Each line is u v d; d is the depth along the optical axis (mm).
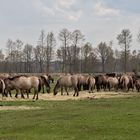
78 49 152750
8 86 50531
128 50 152625
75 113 31766
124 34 151875
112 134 22516
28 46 162000
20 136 22234
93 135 22328
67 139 21281
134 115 29469
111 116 29062
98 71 165750
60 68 157875
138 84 66188
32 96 53531
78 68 158250
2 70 164750
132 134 22438
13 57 163625
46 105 39500
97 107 36812
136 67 163000
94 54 162875
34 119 28656
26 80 49406
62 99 48125
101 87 71438
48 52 153625
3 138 21719
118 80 67625
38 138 21656
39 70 160875
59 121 27203
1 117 30125
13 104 40312
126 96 53031
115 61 168125
